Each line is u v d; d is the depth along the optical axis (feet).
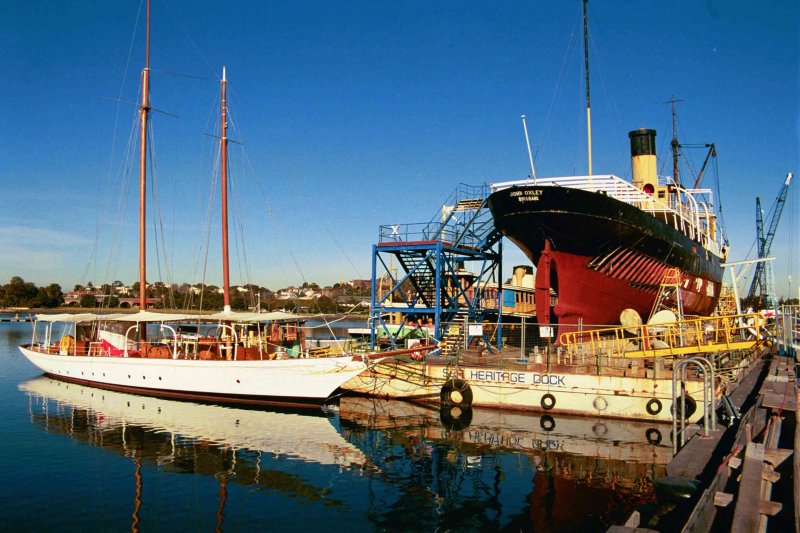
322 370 81.41
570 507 42.75
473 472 51.52
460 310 105.91
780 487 29.50
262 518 41.37
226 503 44.39
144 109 119.55
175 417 76.79
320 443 62.34
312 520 40.96
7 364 143.74
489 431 67.26
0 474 51.37
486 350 102.06
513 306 148.25
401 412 79.56
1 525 39.88
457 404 81.10
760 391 47.80
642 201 106.11
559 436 64.59
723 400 43.47
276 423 73.00
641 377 71.87
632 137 132.26
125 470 52.75
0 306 430.61
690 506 25.62
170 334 140.67
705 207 142.00
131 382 96.63
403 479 49.90
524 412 77.66
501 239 119.03
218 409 82.48
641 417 71.46
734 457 28.04
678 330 84.64
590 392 74.49
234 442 62.90
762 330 97.55
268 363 84.28
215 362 87.92
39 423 72.74
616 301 98.94
